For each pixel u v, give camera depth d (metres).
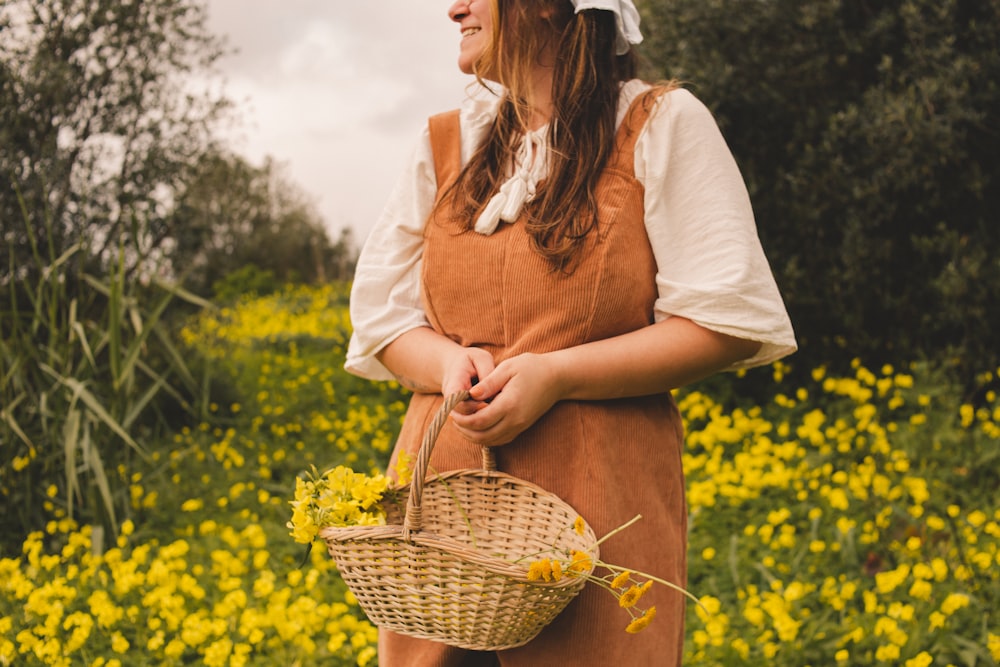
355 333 1.84
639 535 1.60
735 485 4.94
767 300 1.59
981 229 5.48
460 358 1.63
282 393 7.91
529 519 1.61
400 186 1.89
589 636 1.56
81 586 3.89
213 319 9.51
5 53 5.63
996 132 5.27
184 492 5.23
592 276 1.58
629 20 1.72
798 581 3.64
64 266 4.75
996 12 5.20
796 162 5.73
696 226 1.61
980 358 5.45
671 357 1.58
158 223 6.34
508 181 1.66
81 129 5.99
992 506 4.34
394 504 1.69
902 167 5.28
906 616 3.10
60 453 4.51
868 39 5.57
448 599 1.38
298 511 1.55
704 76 5.64
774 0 5.73
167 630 3.48
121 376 4.56
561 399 1.60
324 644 3.32
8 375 4.44
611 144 1.64
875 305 5.84
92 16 5.81
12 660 3.29
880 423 5.60
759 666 3.08
